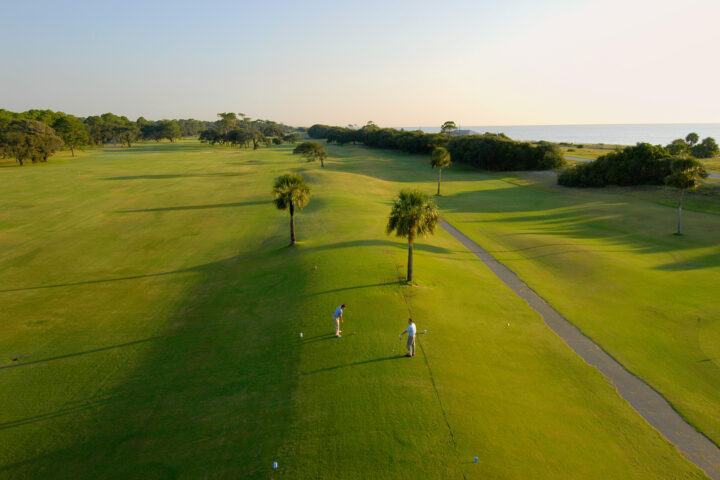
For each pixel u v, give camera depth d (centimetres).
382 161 13988
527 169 11356
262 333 2248
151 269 3631
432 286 2789
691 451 1445
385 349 1936
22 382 1955
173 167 11431
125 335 2433
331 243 3850
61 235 4675
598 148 18000
